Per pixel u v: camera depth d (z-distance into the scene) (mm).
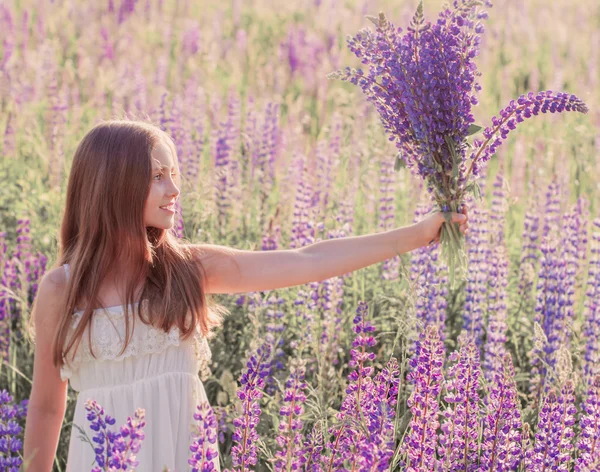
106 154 2973
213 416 2557
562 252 4754
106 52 11125
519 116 3088
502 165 7293
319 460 2979
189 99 7703
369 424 2762
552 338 4570
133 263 2973
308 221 5293
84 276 2938
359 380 2975
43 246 5910
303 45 12023
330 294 4715
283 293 5195
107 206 2955
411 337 4074
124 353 2889
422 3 3127
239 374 4695
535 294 5461
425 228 3217
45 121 8000
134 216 2961
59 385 3062
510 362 3182
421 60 3107
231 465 4016
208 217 5809
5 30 11250
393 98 3213
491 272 4832
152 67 11125
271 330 4730
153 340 2934
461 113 3104
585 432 2939
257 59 11781
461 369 3041
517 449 2994
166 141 3119
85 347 2926
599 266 4680
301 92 10859
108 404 2904
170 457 2906
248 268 3162
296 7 14953
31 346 4824
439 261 4672
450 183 3189
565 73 11375
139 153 2975
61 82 9766
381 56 3168
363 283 5059
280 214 6074
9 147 7312
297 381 2824
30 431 3045
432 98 3098
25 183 6492
